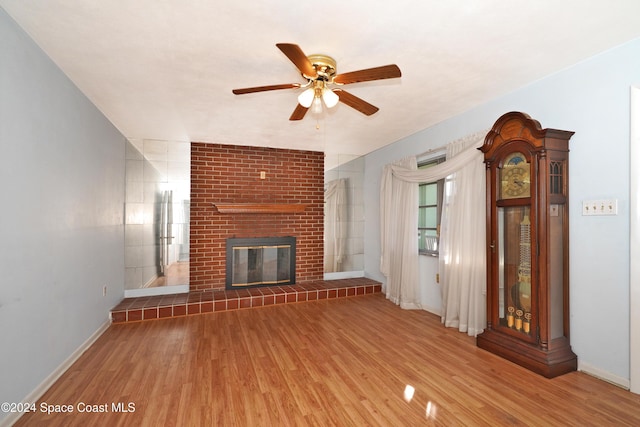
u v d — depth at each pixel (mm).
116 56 2100
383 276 4801
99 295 3078
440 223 3717
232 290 4426
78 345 2582
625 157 2027
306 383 2160
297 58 1667
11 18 1708
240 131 3828
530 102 2578
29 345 1901
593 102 2180
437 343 2854
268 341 2910
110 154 3402
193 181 4348
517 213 2500
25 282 1866
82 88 2580
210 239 4418
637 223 1973
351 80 1903
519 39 1932
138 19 1707
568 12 1670
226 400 1960
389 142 4465
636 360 1985
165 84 2514
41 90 2029
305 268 4938
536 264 2314
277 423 1745
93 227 2916
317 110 2211
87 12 1649
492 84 2586
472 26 1789
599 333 2174
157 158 4180
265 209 4531
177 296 4062
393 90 2676
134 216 4055
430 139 3705
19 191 1812
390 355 2604
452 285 3264
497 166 2621
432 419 1777
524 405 1899
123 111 3104
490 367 2381
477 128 3059
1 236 1659
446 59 2166
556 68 2334
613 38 1947
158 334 3090
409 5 1599
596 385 2096
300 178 4922
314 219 5012
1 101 1655
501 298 2631
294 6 1599
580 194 2271
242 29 1798
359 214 5316
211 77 2396
